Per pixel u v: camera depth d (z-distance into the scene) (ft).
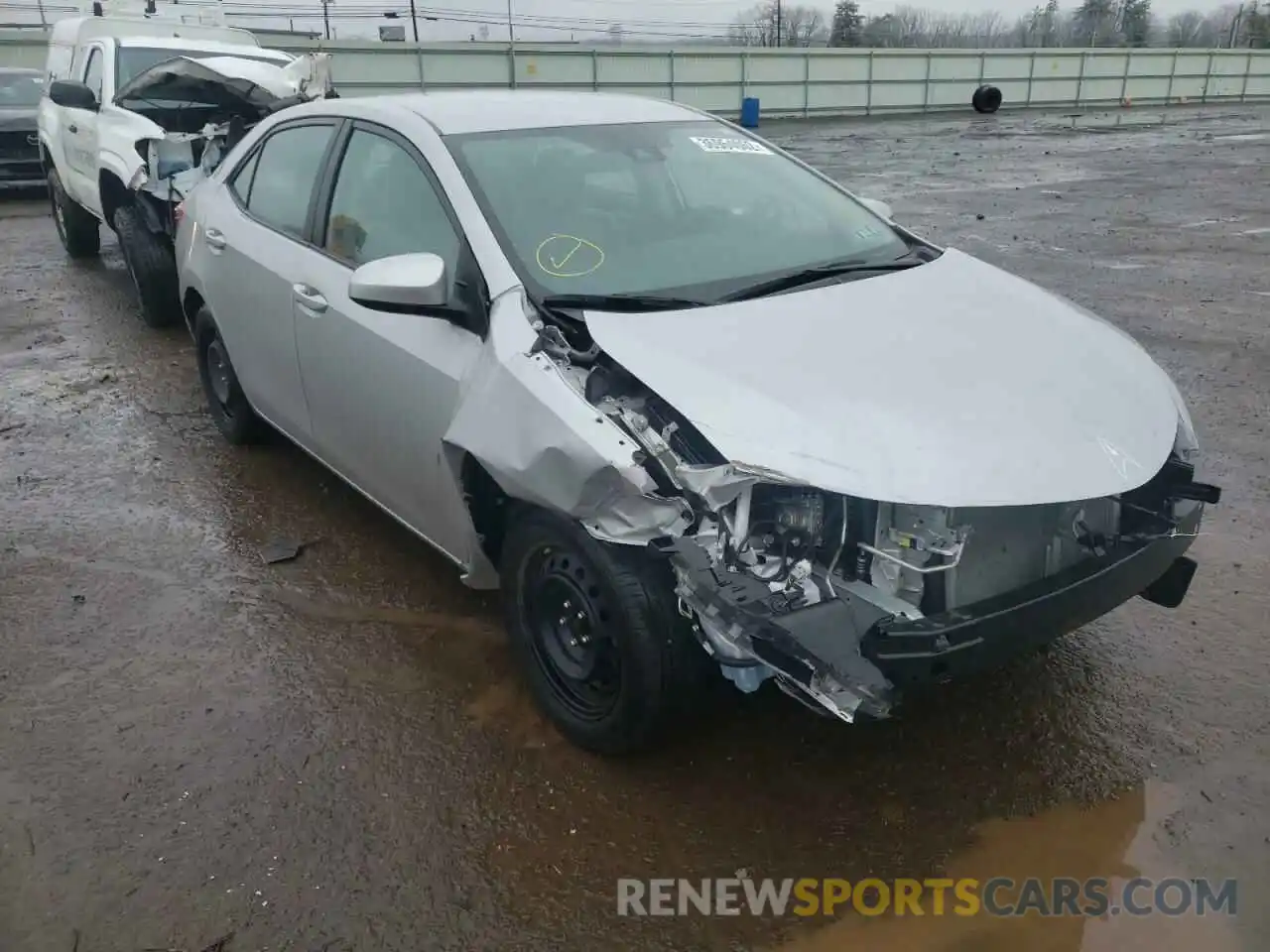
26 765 9.91
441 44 93.56
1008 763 9.84
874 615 8.14
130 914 8.23
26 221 41.86
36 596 12.95
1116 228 37.83
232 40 33.50
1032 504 8.19
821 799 9.42
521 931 8.09
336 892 8.45
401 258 10.40
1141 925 8.09
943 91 121.90
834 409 8.65
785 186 13.34
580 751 10.05
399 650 11.79
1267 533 14.14
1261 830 8.98
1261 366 21.09
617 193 11.87
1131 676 11.09
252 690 11.07
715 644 8.26
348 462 13.02
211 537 14.46
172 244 24.03
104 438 18.12
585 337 9.75
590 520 8.85
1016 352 9.94
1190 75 140.67
